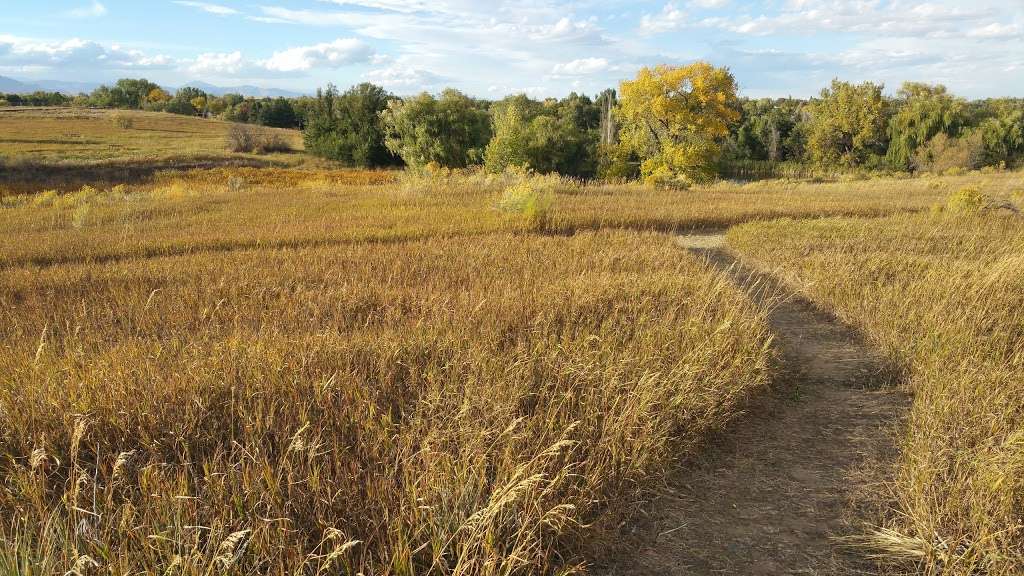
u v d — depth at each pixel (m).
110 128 84.31
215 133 87.50
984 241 11.95
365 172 55.84
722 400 4.96
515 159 42.62
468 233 13.74
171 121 100.00
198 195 25.16
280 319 6.79
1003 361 5.46
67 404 4.14
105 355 5.21
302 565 2.67
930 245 11.60
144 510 3.15
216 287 8.23
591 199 21.06
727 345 5.79
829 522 3.62
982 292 7.30
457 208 17.59
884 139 75.06
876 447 4.51
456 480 3.28
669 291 7.53
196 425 3.99
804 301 8.72
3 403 4.04
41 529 2.97
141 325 6.63
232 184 29.92
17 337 6.27
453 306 7.02
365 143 63.88
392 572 2.88
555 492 3.37
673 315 6.48
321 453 3.46
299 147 76.88
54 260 11.61
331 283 8.36
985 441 3.88
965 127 66.44
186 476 3.32
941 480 3.63
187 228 15.13
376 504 3.25
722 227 17.08
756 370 5.61
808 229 14.19
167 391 4.30
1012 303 7.08
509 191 15.84
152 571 2.69
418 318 6.74
